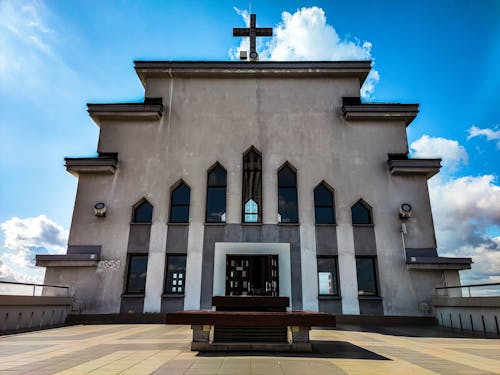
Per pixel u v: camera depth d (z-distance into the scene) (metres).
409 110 17.12
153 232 15.77
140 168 16.73
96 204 15.84
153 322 14.56
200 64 18.00
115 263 15.34
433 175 16.70
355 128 17.36
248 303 8.00
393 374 5.42
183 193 16.61
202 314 7.07
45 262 15.04
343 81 18.20
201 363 6.11
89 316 14.65
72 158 16.33
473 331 12.00
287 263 15.31
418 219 15.98
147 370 5.61
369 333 11.21
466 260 14.95
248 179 16.73
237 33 19.67
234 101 17.83
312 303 14.83
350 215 16.05
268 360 6.36
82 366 5.94
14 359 6.61
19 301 11.59
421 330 12.33
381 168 16.75
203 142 17.16
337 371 5.55
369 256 15.55
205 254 15.44
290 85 18.12
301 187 16.45
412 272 15.22
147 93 17.92
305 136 17.27
